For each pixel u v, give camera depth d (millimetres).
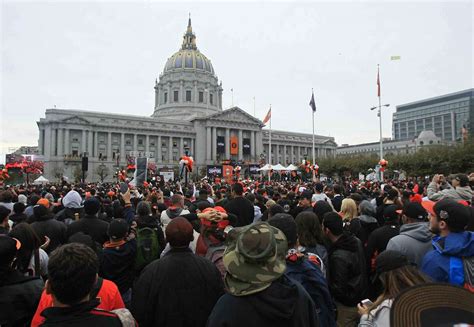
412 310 2389
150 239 6504
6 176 30812
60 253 3070
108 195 18625
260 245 2977
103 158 103438
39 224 7941
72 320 2934
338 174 84250
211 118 120438
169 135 119125
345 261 5258
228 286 3037
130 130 113750
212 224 5703
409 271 3385
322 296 4297
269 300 2881
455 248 4133
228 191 16797
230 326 2898
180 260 4441
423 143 133000
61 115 104812
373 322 3316
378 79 45188
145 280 4375
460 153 49656
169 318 4188
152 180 37219
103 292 4059
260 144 129250
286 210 11328
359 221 8078
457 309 2346
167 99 141625
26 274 5203
